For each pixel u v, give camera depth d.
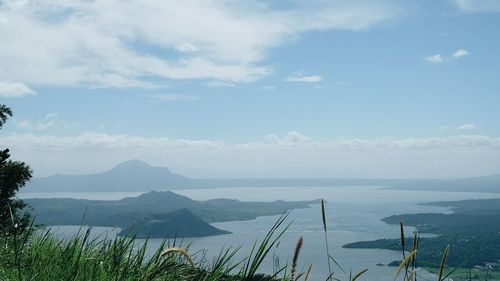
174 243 3.72
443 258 2.59
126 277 3.62
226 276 2.96
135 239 3.88
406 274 2.61
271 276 2.68
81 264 3.77
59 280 3.57
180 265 3.59
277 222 2.77
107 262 3.87
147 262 3.70
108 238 3.96
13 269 3.84
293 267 2.71
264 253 2.69
